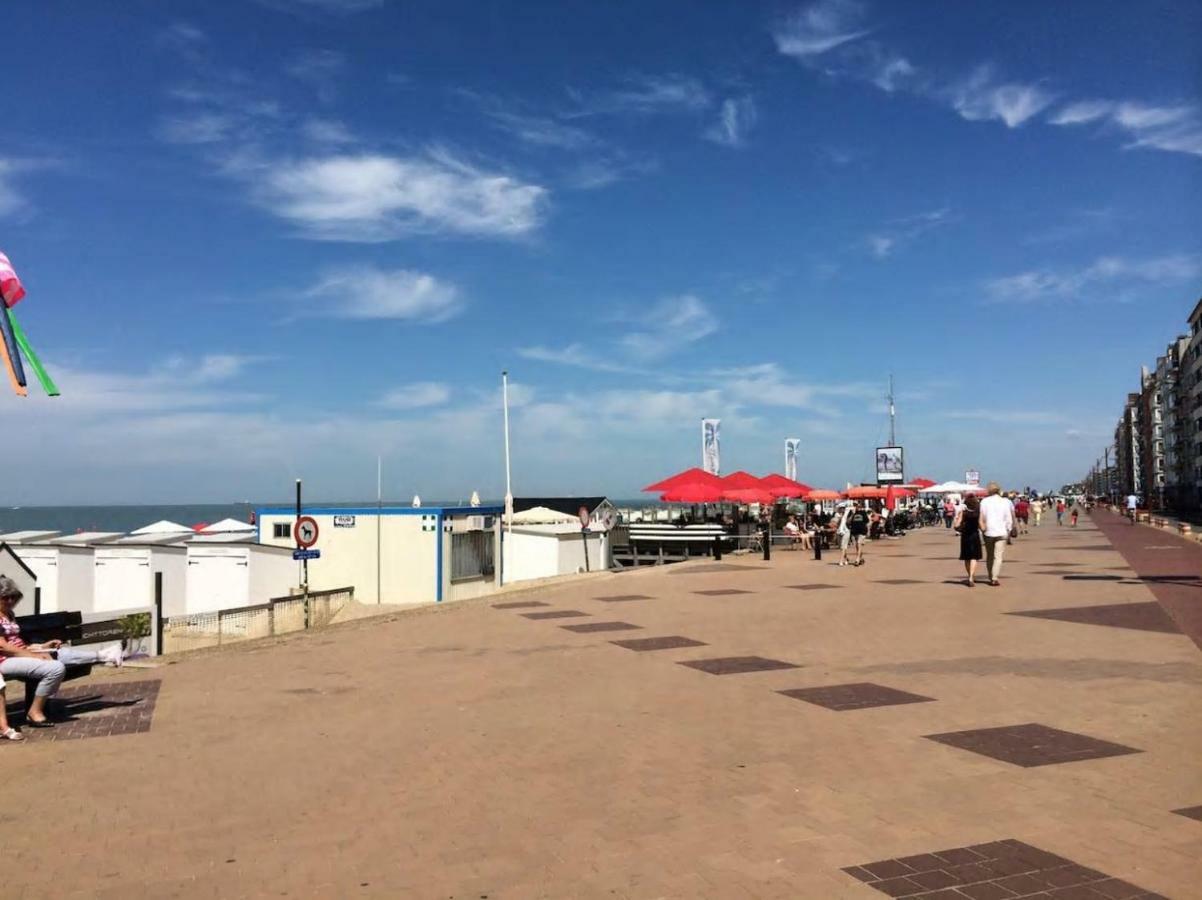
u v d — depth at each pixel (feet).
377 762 23.17
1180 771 20.29
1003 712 26.11
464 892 15.02
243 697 32.17
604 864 16.02
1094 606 48.73
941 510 215.51
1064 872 15.03
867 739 23.71
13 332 35.47
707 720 26.48
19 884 15.85
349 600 73.87
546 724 26.61
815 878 15.10
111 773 22.86
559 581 84.48
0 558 67.00
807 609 52.13
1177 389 408.46
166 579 86.94
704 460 127.75
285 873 16.08
